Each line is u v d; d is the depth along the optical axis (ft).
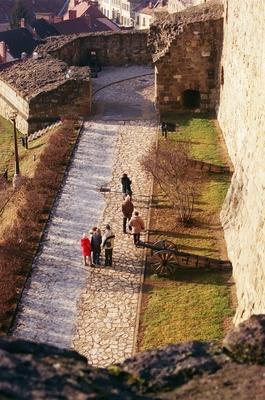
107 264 86.69
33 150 136.77
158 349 31.60
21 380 26.20
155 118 142.20
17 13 390.63
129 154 122.31
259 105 77.25
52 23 355.36
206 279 82.02
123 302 78.84
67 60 177.88
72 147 125.80
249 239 74.23
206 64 139.85
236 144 107.76
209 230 93.61
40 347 29.53
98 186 110.32
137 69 185.16
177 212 98.53
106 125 137.59
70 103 144.15
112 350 70.18
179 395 28.60
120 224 98.02
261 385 28.96
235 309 75.31
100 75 178.91
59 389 26.16
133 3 470.80
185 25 137.80
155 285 82.02
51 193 107.76
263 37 79.20
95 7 393.29
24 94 149.59
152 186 109.09
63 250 90.84
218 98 138.21
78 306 78.33
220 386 29.04
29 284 82.53
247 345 31.63
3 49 289.53
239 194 86.99
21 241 90.84
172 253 83.71
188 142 125.80
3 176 127.65
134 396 27.81
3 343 29.09
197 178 107.86
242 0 101.91
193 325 72.69
